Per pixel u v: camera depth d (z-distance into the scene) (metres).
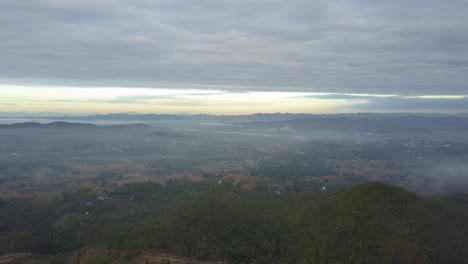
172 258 61.91
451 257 57.03
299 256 59.31
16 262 66.38
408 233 59.88
